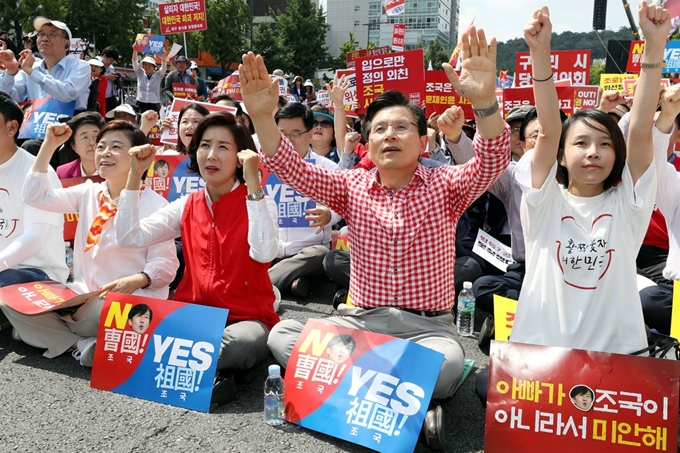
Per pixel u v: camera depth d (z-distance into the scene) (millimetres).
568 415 2531
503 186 4438
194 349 3135
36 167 3738
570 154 2721
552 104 2635
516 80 8578
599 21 17703
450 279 3127
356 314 3150
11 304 3479
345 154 5930
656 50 2576
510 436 2568
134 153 3354
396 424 2670
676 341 2852
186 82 15242
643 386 2480
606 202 2758
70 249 5184
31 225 3936
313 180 3139
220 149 3377
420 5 92188
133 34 35406
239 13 41625
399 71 6348
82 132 4914
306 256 4992
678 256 3627
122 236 3416
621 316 2701
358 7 95312
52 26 6492
